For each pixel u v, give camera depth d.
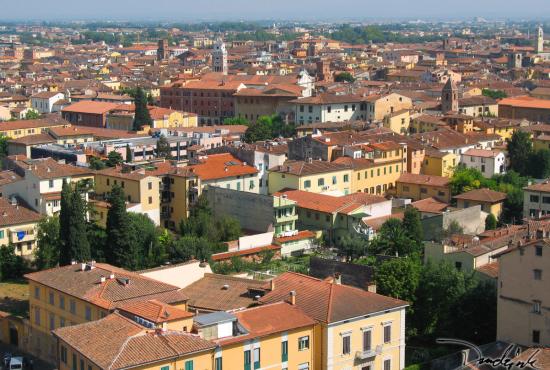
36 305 152.50
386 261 165.00
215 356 115.56
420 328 151.00
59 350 117.94
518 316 143.12
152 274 149.25
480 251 166.00
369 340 128.62
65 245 191.00
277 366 121.25
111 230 194.50
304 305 129.00
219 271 192.25
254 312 124.06
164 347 112.25
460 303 149.00
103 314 133.88
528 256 141.38
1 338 166.38
